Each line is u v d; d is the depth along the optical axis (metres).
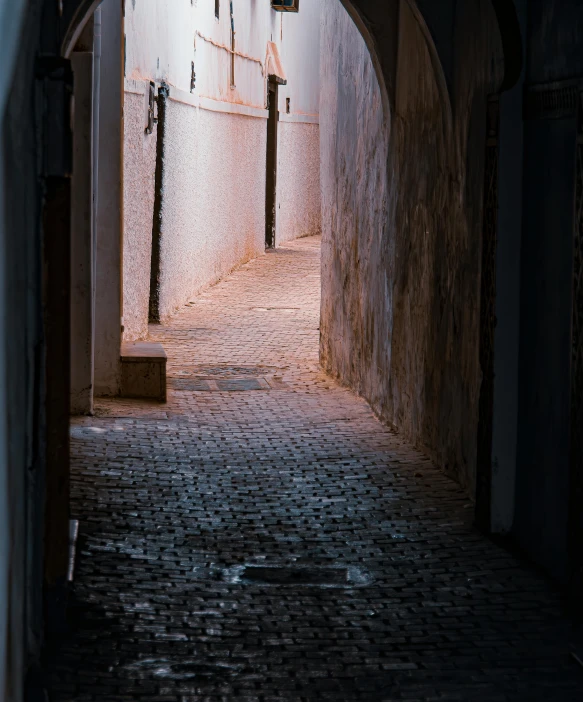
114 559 5.07
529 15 5.16
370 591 4.80
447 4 6.37
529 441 5.25
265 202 20.77
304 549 5.35
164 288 12.99
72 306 7.97
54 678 3.82
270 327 13.05
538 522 5.14
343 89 9.98
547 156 4.95
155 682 3.85
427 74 7.07
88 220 7.84
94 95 7.79
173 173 13.16
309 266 18.77
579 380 4.38
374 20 7.90
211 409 8.80
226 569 5.04
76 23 5.50
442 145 6.75
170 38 12.71
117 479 6.39
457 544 5.43
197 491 6.28
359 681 3.90
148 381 8.96
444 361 6.79
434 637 4.30
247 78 18.28
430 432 7.17
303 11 22.91
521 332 5.34
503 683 3.89
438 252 6.91
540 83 5.01
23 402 3.55
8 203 3.08
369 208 8.95
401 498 6.23
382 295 8.53
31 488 3.82
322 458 7.18
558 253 4.84
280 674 3.95
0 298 2.95
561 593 4.77
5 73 2.86
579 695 3.80
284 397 9.41
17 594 3.40
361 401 9.25
